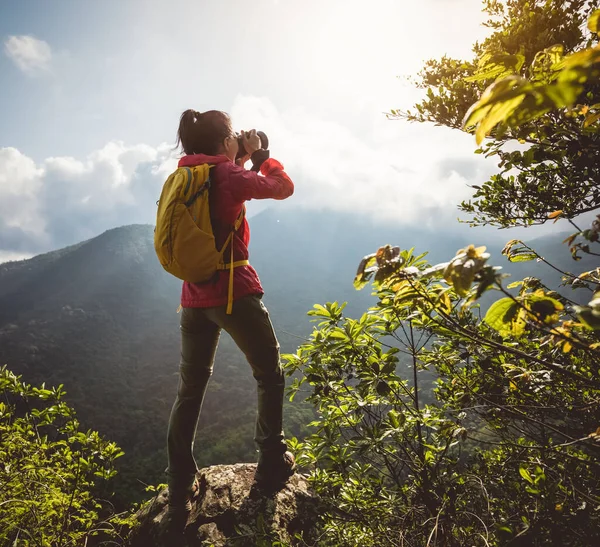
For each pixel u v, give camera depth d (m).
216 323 1.71
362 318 1.85
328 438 2.00
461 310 0.76
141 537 1.91
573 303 1.00
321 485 2.08
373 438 1.69
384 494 1.87
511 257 1.46
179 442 1.84
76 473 1.73
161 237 1.52
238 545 1.73
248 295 1.66
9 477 1.58
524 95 0.40
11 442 1.66
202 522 1.86
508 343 1.64
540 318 0.71
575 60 0.38
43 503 1.62
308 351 2.00
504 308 0.75
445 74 2.69
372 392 1.85
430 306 0.92
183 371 1.82
